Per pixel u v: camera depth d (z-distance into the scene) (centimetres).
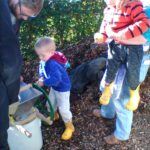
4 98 105
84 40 218
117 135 162
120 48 137
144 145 167
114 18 130
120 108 153
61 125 177
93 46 214
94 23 212
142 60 141
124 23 129
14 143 144
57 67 149
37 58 210
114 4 129
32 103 140
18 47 103
